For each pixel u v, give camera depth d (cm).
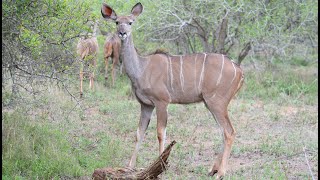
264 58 1730
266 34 1420
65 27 772
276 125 1113
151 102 796
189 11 1433
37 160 761
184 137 995
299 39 1620
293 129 1079
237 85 787
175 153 880
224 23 1456
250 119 1160
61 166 748
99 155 856
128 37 780
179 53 1602
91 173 755
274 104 1328
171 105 1273
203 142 971
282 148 914
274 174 774
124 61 786
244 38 1432
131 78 794
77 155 823
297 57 1848
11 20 745
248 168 813
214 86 777
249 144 955
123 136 999
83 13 784
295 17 1488
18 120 852
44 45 767
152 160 854
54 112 1056
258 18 1415
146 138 996
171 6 1401
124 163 831
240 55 1538
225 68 779
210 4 1427
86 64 833
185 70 786
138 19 1412
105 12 792
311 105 1334
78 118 1084
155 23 1434
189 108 1249
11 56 755
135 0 1301
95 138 961
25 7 738
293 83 1507
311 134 1030
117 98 1342
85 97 1171
